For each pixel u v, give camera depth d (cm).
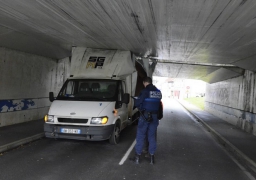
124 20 576
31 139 697
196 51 915
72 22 613
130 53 870
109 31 685
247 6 426
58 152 603
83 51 862
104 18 566
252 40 652
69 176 447
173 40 755
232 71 1215
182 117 1652
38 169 477
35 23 634
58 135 630
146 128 546
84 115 619
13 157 548
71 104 666
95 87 740
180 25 580
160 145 751
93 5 486
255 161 591
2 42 777
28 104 970
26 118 962
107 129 626
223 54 913
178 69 1758
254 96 1022
